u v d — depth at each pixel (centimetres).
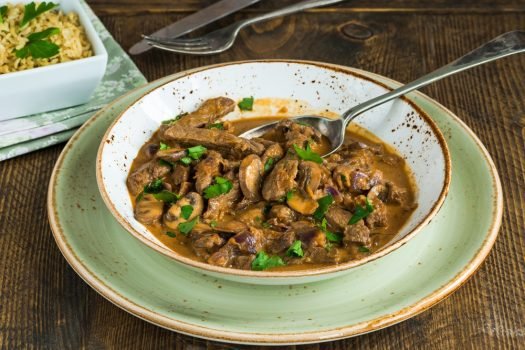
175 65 102
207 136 87
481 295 82
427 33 106
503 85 100
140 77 98
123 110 88
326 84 92
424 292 77
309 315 77
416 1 110
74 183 85
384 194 84
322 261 79
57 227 81
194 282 79
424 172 85
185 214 82
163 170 85
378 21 108
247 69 92
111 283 78
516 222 87
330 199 82
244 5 107
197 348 79
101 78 94
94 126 90
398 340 79
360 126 90
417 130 87
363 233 81
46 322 81
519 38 91
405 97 88
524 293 82
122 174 86
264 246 81
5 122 93
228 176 85
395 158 88
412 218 83
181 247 81
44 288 83
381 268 80
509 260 84
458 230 82
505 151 94
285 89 93
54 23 97
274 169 84
